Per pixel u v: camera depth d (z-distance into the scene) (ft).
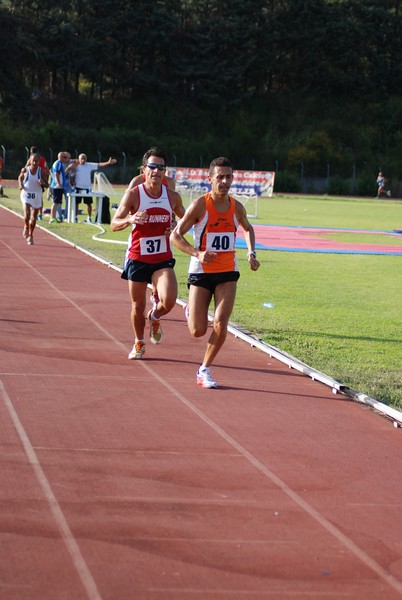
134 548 15.66
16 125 252.01
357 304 48.34
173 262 31.09
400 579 15.10
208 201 27.17
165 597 13.92
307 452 21.99
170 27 291.17
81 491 18.33
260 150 266.36
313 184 250.57
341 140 281.74
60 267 57.31
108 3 287.69
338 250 80.79
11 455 20.34
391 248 85.51
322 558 15.78
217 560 15.40
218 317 27.43
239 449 21.88
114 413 24.43
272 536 16.61
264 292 51.19
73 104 277.23
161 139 262.47
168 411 24.98
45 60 272.72
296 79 310.24
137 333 31.32
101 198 91.71
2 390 26.20
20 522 16.47
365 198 231.71
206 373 28.14
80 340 34.53
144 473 19.67
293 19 309.01
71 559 15.05
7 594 13.67
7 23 262.06
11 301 43.04
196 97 295.28
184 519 17.17
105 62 287.07
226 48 300.81
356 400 27.73
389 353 35.47
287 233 98.84
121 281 52.19
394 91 313.32
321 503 18.53
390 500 18.97
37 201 68.49
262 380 29.58
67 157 91.71
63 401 25.36
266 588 14.48
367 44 311.27
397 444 23.24
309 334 38.52
